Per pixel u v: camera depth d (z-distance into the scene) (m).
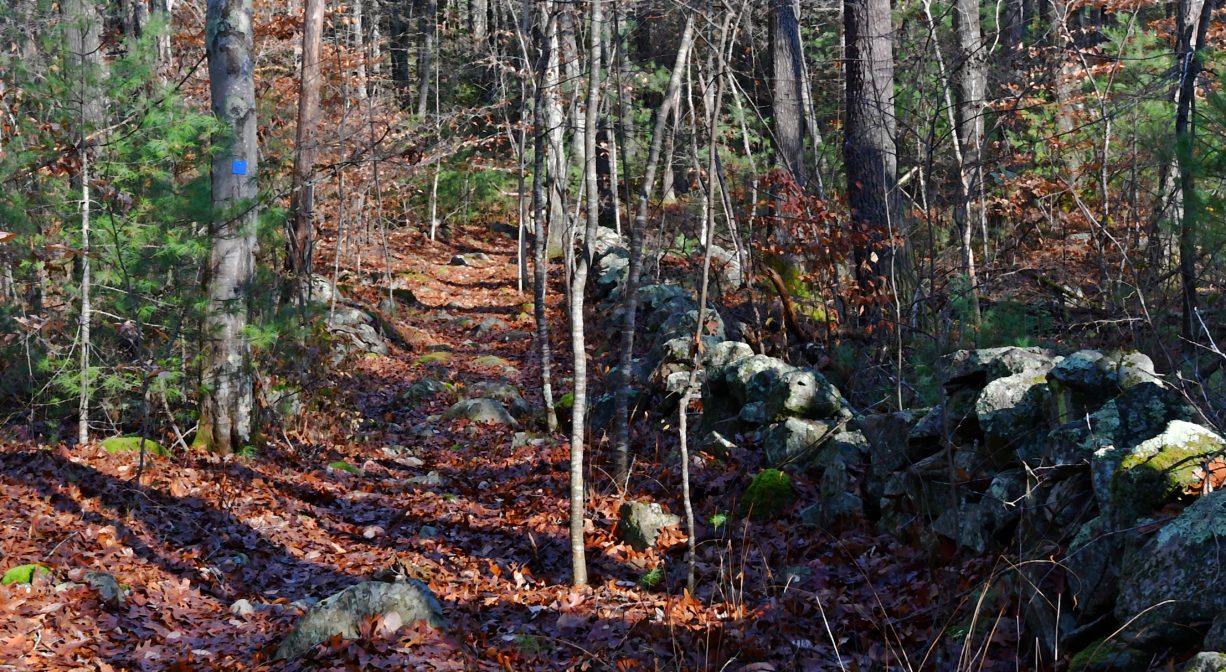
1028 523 5.10
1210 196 5.63
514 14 16.92
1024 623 4.67
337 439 11.12
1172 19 13.25
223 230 9.43
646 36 20.52
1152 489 4.17
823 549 6.78
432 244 27.81
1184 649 3.65
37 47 9.53
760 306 13.03
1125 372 5.29
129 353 10.09
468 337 18.59
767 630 5.45
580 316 6.63
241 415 9.80
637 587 6.58
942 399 5.66
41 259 8.65
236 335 9.69
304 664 4.95
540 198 11.66
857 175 10.99
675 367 11.32
